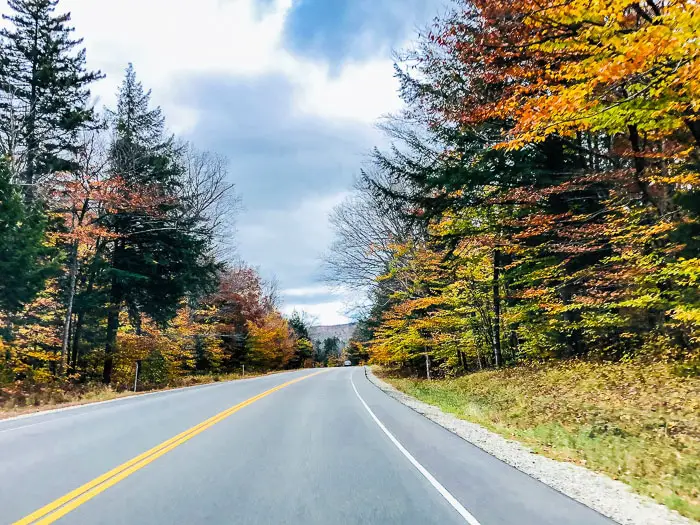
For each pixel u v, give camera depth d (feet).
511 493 20.13
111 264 100.17
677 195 45.01
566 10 27.66
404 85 57.26
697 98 27.02
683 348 47.93
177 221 104.73
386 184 93.56
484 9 34.63
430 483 21.59
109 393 71.10
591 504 18.79
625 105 28.14
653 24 22.43
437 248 80.12
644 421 33.01
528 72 34.81
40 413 46.73
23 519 16.44
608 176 48.70
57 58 99.04
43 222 75.41
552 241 60.64
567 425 36.22
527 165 54.75
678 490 20.65
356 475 22.94
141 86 115.44
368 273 117.70
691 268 36.65
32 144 90.02
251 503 18.49
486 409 49.21
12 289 68.28
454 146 60.39
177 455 27.14
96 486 20.61
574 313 65.57
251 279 194.08
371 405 55.98
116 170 88.12
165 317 107.34
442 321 88.48
